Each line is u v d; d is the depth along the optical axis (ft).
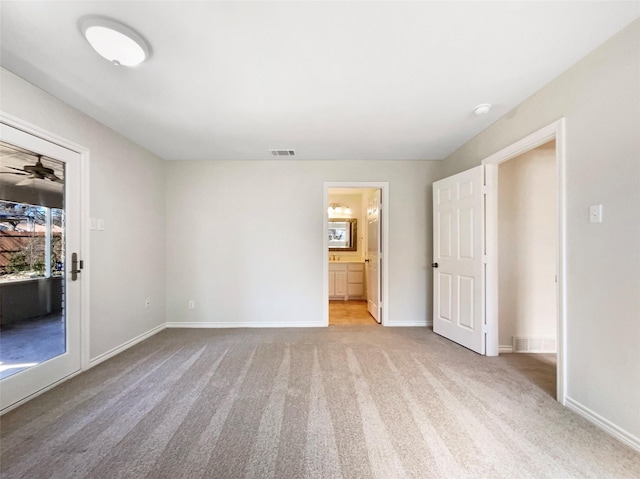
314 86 6.48
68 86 6.44
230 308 12.26
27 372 6.28
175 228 12.20
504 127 8.01
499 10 4.36
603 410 5.25
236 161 12.28
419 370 7.86
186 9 4.28
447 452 4.70
